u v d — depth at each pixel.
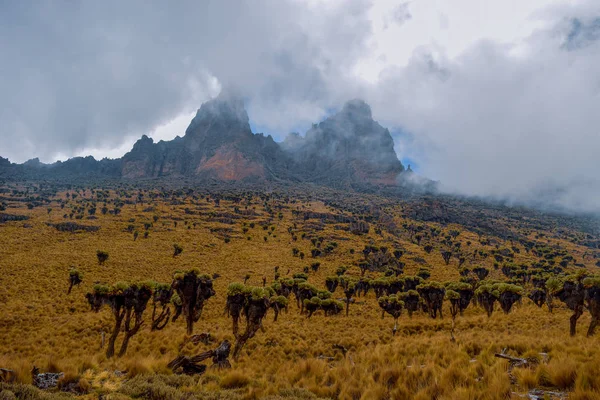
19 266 65.25
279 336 24.48
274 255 114.44
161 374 10.70
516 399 6.62
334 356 19.20
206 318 34.94
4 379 8.54
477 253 143.75
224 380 10.40
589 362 7.84
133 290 18.28
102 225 137.75
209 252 112.19
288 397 8.38
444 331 25.89
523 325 24.34
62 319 30.52
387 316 43.84
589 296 17.52
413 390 8.16
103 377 10.16
